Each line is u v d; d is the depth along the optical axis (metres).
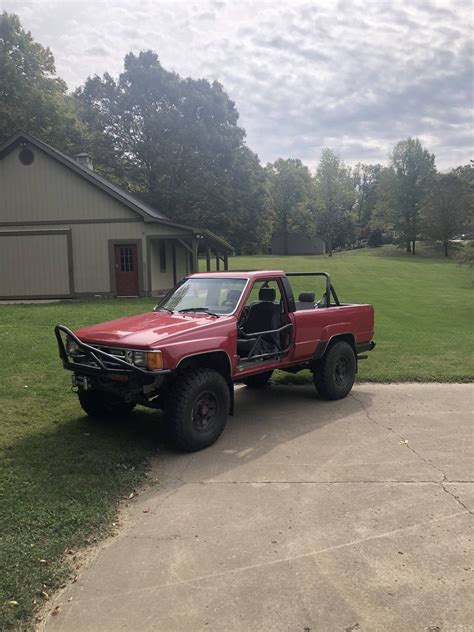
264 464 5.09
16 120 30.80
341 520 3.96
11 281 22.97
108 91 40.31
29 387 7.41
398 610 2.92
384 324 15.33
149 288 23.11
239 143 40.78
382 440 5.76
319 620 2.85
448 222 63.91
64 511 4.05
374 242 86.19
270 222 45.22
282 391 8.04
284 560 3.43
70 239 22.75
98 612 2.97
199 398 5.42
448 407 7.09
